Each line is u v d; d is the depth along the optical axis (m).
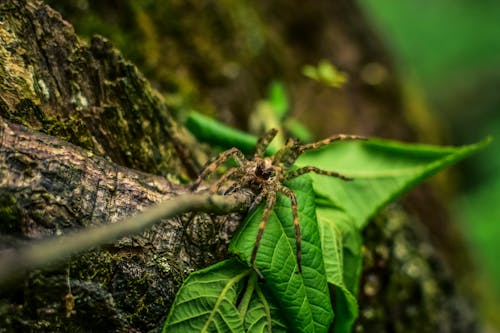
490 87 1.46
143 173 0.43
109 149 0.44
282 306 0.41
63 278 0.38
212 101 0.61
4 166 0.38
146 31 0.58
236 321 0.41
